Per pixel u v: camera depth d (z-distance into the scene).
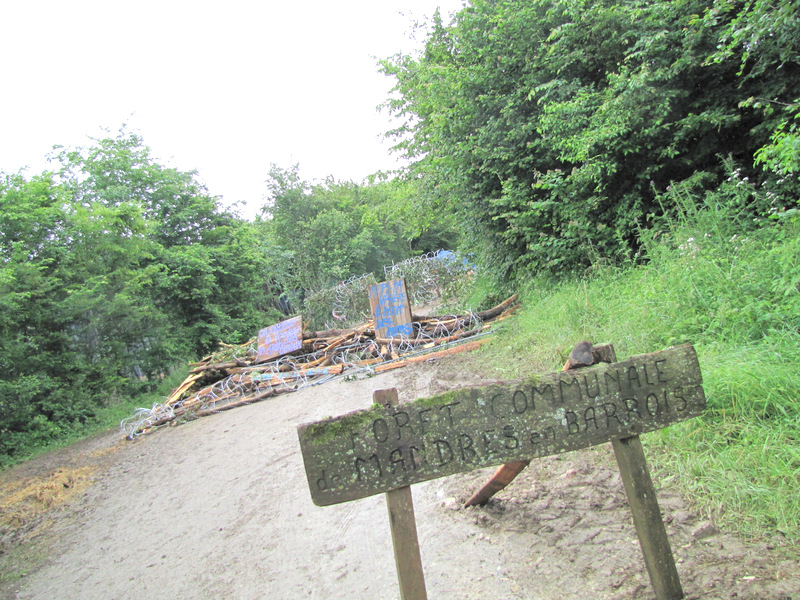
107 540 4.86
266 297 25.48
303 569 3.42
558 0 7.88
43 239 12.75
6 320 10.64
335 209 34.91
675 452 3.17
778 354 3.41
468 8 8.95
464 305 12.73
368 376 9.14
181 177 21.48
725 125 6.62
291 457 5.82
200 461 6.71
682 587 2.23
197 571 3.79
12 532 5.67
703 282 4.71
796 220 4.93
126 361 13.81
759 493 2.60
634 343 4.60
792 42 5.49
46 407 10.88
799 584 2.09
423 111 11.78
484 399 2.14
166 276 17.33
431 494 3.92
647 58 7.02
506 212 9.32
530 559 2.75
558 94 7.85
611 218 7.96
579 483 3.36
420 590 2.05
